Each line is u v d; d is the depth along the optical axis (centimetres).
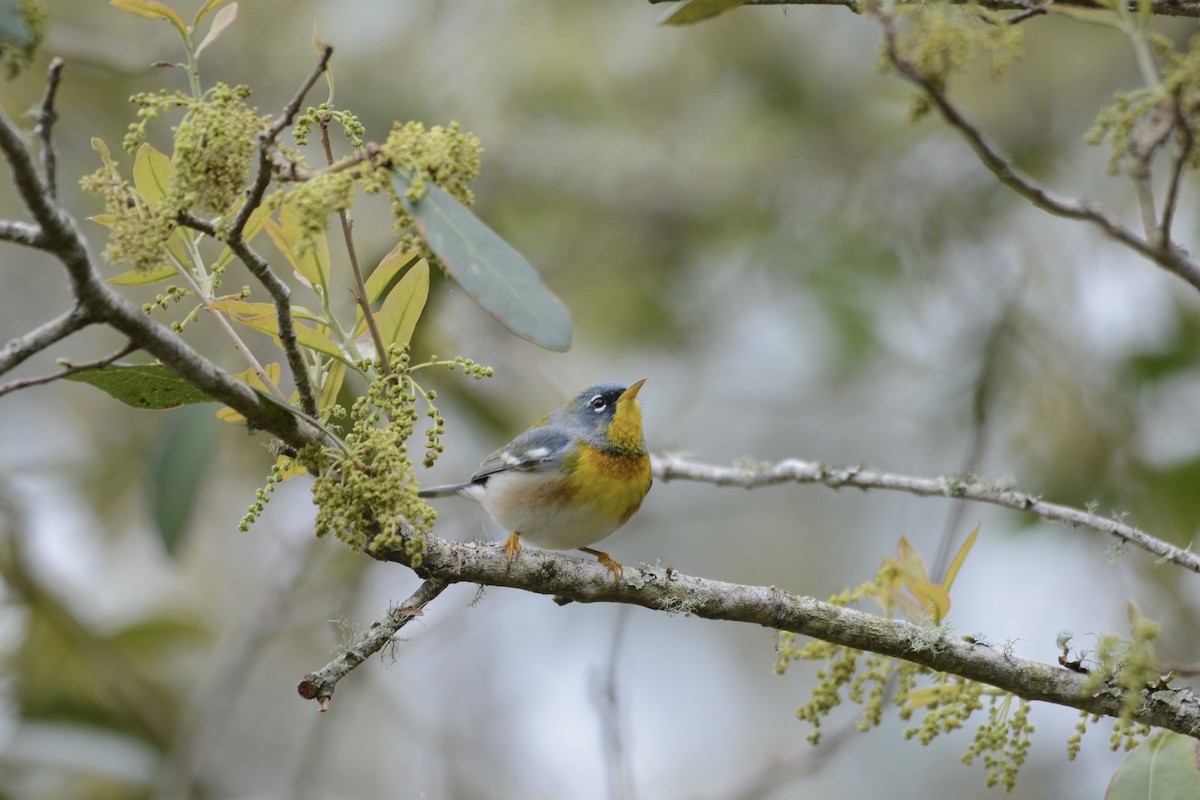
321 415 542
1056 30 1405
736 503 1591
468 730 1470
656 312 1536
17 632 1166
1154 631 514
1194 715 585
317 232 457
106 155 479
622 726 1026
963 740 1512
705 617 623
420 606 575
